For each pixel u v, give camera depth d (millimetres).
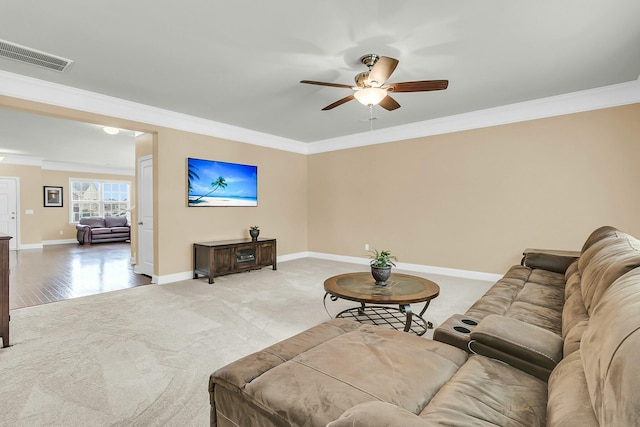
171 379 1969
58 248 8273
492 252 4395
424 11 2197
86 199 9961
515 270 3096
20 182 8078
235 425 1182
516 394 1069
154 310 3227
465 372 1211
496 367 1247
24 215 8148
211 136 4914
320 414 973
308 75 3191
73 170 9641
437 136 4816
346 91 3609
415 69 3078
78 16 2221
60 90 3414
